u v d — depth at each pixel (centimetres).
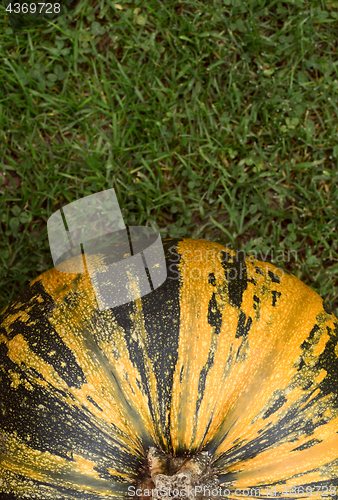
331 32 91
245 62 90
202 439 64
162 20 90
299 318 67
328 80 90
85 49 90
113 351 65
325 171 89
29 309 68
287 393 65
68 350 65
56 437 64
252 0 90
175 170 89
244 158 90
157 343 65
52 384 64
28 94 89
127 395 64
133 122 89
